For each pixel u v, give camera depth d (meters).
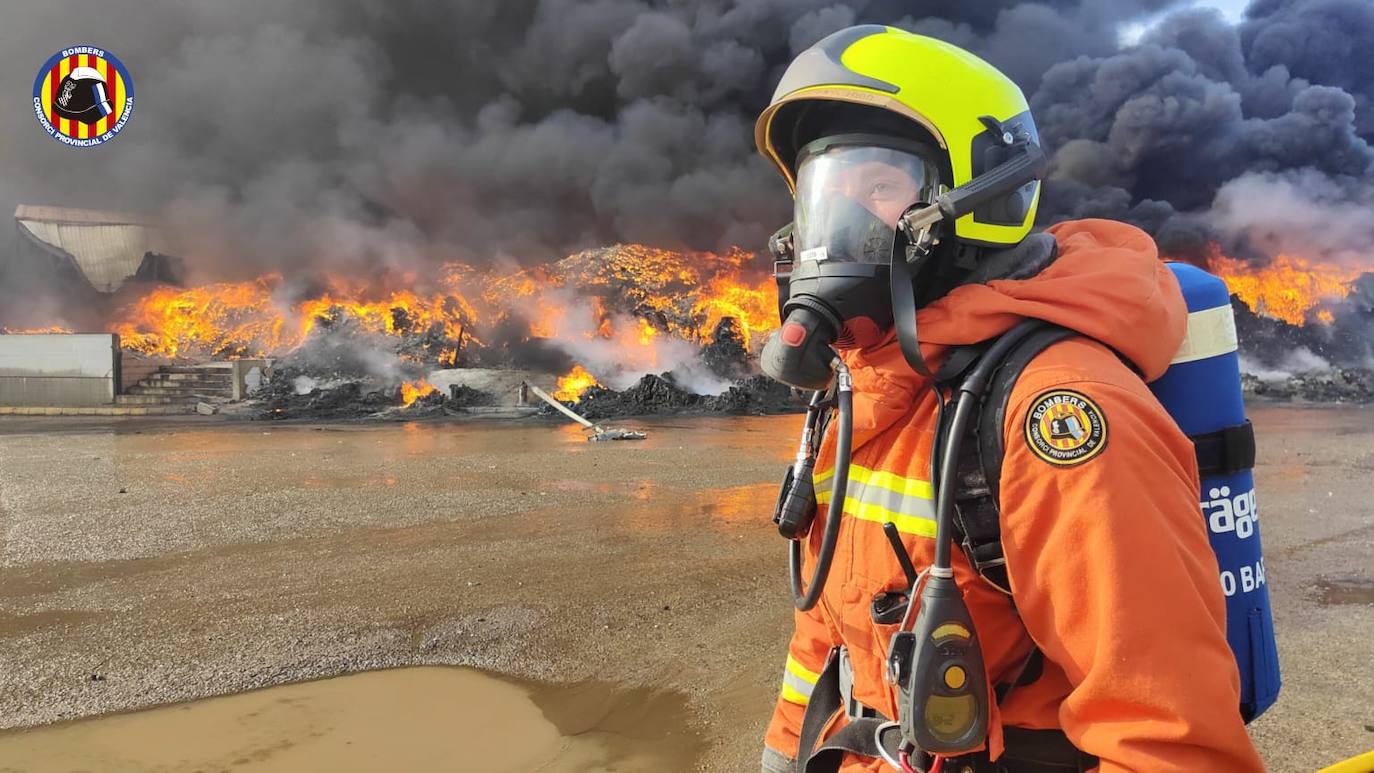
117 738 3.29
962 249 1.13
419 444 12.66
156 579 5.31
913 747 1.08
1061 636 0.92
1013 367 1.00
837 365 1.13
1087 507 0.89
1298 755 2.88
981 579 1.04
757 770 2.96
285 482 8.93
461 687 3.74
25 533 6.53
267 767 3.07
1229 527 1.17
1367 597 4.77
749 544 6.16
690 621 4.51
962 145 1.11
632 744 3.20
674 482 8.95
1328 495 7.95
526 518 7.10
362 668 3.95
